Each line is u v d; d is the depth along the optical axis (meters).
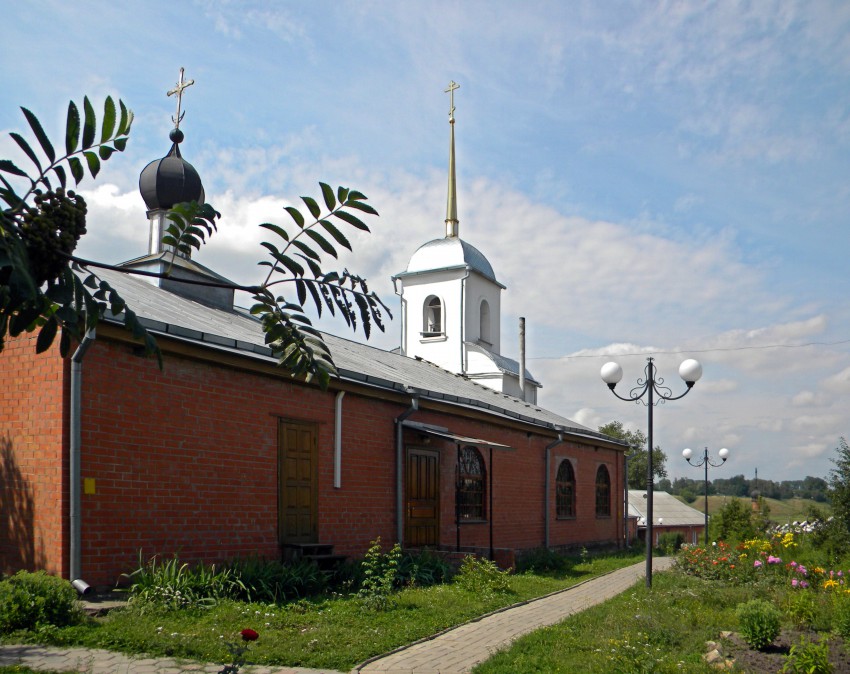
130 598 8.27
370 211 3.34
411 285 27.81
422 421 15.06
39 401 8.88
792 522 19.91
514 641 8.02
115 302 3.00
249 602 8.87
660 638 8.40
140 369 9.52
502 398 23.22
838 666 7.38
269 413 11.40
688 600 11.09
